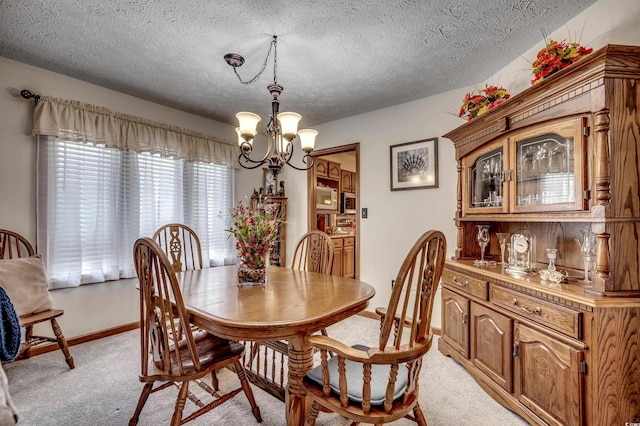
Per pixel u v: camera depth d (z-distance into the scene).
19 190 2.36
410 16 1.82
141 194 3.04
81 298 2.65
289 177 4.29
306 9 1.76
